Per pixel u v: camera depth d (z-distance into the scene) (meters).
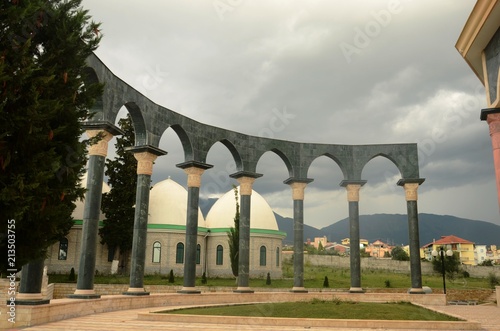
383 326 14.42
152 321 15.12
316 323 14.57
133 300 19.69
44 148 10.23
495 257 142.12
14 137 9.51
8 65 9.09
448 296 37.03
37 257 10.80
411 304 21.42
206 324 14.55
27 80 9.57
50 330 12.86
